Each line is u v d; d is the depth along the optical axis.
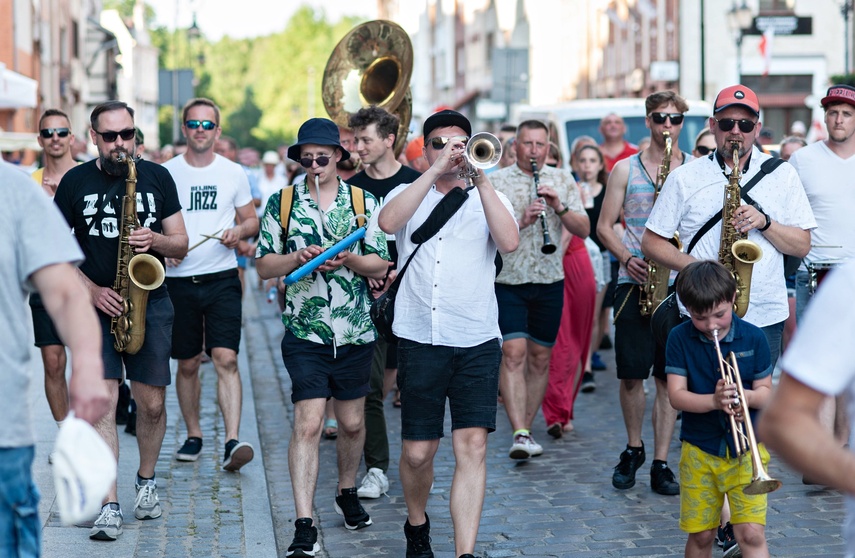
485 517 6.05
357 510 5.91
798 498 6.21
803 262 6.72
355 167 7.57
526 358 7.47
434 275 4.97
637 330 6.55
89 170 5.58
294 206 5.65
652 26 33.03
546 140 7.25
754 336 4.52
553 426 7.88
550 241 7.04
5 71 16.42
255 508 6.11
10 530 3.03
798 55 30.03
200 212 6.95
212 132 7.02
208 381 10.05
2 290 3.01
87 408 2.97
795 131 15.98
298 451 5.46
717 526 4.58
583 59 44.00
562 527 5.84
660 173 6.61
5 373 3.02
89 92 43.34
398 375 5.11
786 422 2.35
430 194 5.08
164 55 83.94
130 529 5.63
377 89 7.79
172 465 6.99
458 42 60.16
